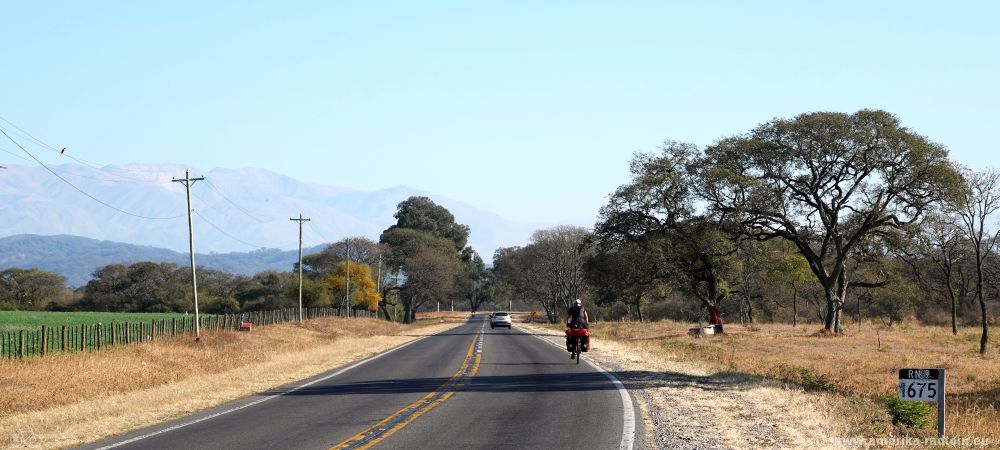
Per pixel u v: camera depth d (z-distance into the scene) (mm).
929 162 59312
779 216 65625
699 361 33031
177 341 41719
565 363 32094
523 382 24062
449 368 30000
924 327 75000
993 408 20062
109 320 67688
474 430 14750
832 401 18672
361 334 74062
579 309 31844
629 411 17234
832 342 51688
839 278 66812
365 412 17547
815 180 64812
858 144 61125
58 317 74000
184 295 127000
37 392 22047
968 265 78188
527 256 128000
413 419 16250
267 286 139125
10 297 122188
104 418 17578
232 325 57594
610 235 72562
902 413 15812
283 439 14156
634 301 90375
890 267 69812
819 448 12938
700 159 70000
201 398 21062
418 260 136875
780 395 19938
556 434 14203
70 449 13961
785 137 63938
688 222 69500
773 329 74250
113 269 129625
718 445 13125
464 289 173625
